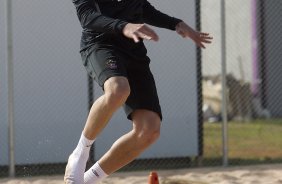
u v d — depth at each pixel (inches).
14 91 986.7
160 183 842.2
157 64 1049.5
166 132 1060.5
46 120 1002.7
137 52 526.9
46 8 994.1
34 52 993.5
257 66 1731.1
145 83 529.0
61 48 1004.6
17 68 986.1
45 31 995.9
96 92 1023.0
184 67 1064.2
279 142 1326.3
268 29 1731.1
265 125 1590.8
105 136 1024.9
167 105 1059.3
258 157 1142.3
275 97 1736.0
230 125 1599.4
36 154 998.4
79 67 1014.4
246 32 1760.6
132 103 526.9
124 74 498.3
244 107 1694.1
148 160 1067.3
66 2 1002.7
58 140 1007.6
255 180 879.7
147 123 523.8
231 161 1096.2
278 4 1726.1
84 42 527.2
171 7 1034.7
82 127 1018.1
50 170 996.6
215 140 1357.0
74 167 538.6
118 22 474.6
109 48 513.0
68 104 1012.5
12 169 935.0
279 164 1052.5
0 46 969.5
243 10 1761.8
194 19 1047.6
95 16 486.3
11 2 922.7
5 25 965.8
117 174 952.3
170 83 1058.1
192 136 1072.2
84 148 534.0
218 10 1603.1
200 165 1065.5
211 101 1705.2
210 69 1715.1
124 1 525.7
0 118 983.6
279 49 1736.0
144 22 570.6
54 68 1003.3
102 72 497.0
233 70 1765.5
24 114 992.2
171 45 1054.4
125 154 547.8
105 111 496.7
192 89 1071.0
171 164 1069.1
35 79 996.6
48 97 1002.7
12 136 932.0
